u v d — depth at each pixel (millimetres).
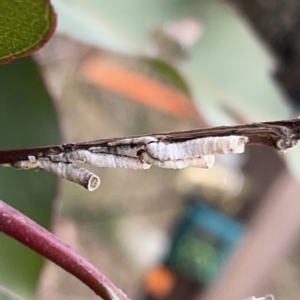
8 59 113
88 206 419
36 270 151
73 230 424
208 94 245
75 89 409
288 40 351
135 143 108
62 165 110
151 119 446
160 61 230
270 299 113
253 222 382
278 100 266
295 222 378
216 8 262
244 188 388
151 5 243
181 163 106
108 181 436
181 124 454
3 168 169
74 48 304
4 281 148
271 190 379
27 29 109
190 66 248
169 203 437
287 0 341
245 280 390
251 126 104
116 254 437
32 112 183
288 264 482
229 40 260
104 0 227
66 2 212
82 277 109
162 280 408
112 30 223
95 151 109
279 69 344
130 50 223
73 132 407
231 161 370
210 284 392
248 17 348
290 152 226
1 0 106
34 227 108
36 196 171
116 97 434
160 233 438
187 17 252
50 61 304
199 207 408
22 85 183
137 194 441
